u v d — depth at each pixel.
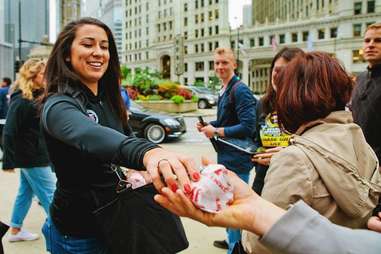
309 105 1.36
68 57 1.80
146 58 92.56
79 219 1.68
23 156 3.52
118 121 1.99
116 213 1.60
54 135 1.42
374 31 2.85
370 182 1.30
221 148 3.20
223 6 71.44
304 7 73.81
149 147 1.09
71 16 87.56
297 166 1.23
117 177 1.68
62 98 1.55
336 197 1.21
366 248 0.71
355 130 1.35
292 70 1.43
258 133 2.94
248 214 0.78
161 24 86.88
